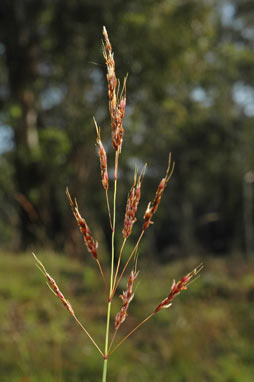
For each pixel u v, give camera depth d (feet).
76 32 37.76
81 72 40.86
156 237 77.46
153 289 22.52
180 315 19.30
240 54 48.49
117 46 37.01
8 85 40.34
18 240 38.63
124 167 47.29
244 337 17.31
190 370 14.29
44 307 18.35
